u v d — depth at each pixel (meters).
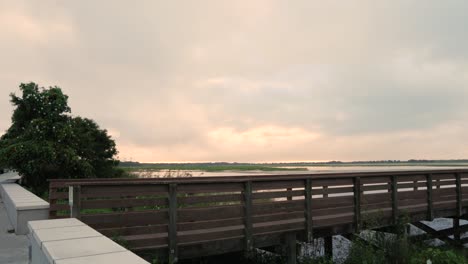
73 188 6.73
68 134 17.64
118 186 7.18
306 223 9.72
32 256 5.21
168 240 7.54
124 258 3.48
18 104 18.39
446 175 14.03
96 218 6.91
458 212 14.32
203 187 8.16
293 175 9.63
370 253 9.65
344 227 10.72
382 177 11.73
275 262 10.05
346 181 10.80
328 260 10.11
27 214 8.88
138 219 7.32
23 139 17.41
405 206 12.39
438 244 14.45
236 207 8.60
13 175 30.16
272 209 9.26
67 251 3.76
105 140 21.56
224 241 8.35
